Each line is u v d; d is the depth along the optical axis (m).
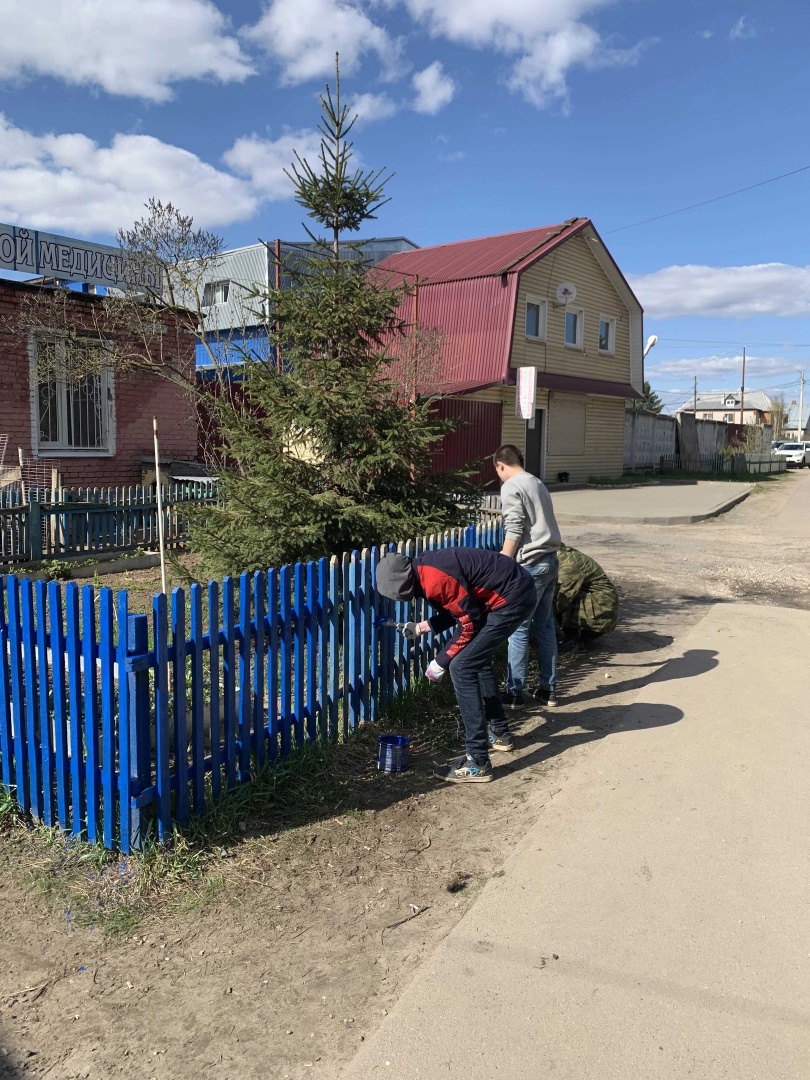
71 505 9.67
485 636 4.07
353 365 6.47
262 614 3.82
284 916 3.00
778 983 2.57
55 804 3.54
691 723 4.91
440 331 18.47
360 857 3.42
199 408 13.03
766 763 4.30
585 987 2.56
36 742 3.51
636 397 27.41
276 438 6.26
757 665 6.09
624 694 5.51
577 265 24.55
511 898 3.07
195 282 11.40
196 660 3.43
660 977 2.60
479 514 7.34
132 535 10.27
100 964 2.74
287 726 4.08
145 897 3.10
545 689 5.33
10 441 11.91
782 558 11.36
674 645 6.70
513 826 3.68
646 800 3.89
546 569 5.11
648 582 9.60
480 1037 2.35
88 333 12.51
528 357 22.75
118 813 3.34
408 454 6.30
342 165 6.30
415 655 5.33
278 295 6.34
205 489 11.16
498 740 4.57
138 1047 2.36
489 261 22.58
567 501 19.05
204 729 3.71
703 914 2.95
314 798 3.91
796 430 75.56
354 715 4.71
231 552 5.88
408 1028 2.39
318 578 4.24
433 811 3.85
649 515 15.85
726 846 3.44
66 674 3.40
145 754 3.23
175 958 2.77
